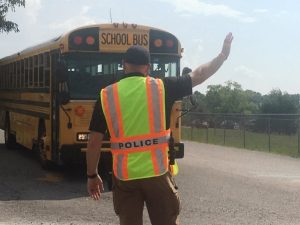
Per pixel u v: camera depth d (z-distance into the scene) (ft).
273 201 33.63
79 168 47.37
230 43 15.07
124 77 14.37
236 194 36.04
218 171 48.14
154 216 14.32
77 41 38.27
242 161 58.18
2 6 66.33
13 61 58.80
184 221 27.63
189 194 35.73
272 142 87.30
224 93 217.56
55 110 40.75
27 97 51.06
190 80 14.48
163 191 14.01
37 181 40.09
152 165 13.82
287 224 27.30
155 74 39.70
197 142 88.53
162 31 40.06
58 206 31.09
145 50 14.46
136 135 13.87
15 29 67.26
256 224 27.22
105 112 14.02
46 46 43.50
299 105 182.60
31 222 26.84
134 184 13.98
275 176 45.65
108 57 38.96
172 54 40.22
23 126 53.26
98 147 14.39
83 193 35.45
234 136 94.94
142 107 13.91
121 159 13.98
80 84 38.11
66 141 37.96
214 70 14.89
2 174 43.24
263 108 185.16
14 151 60.70
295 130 86.12
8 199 32.94
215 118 98.94
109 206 31.27
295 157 65.16
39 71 46.06
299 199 34.45
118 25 39.17
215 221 27.76
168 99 14.24
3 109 65.41
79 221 27.25
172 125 39.32
